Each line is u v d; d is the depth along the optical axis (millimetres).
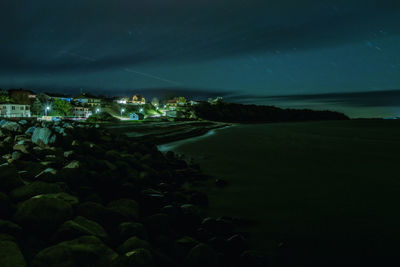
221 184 12758
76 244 3691
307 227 7844
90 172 8117
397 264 5977
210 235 6422
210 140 38719
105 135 16797
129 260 3531
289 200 10477
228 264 5375
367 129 74375
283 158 22047
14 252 3301
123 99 142750
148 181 10141
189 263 4562
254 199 10547
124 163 10867
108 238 4359
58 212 4453
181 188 11039
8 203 4512
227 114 156625
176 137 39594
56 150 9977
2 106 72438
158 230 5566
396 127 85750
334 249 6559
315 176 15055
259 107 180625
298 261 6027
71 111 95688
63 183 6309
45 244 3982
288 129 74938
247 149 28188
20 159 8477
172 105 164125
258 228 7727
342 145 33469
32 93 94812
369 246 6742
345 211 9250
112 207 5777
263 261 5422
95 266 3484
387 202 10305
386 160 21359
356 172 16328
